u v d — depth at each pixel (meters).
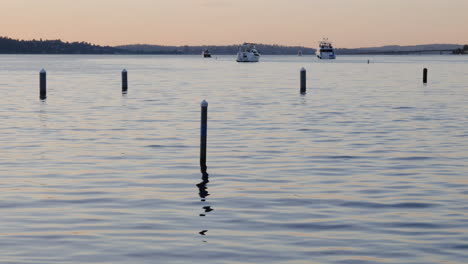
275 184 22.72
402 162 27.08
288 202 19.97
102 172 24.73
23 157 27.95
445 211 18.83
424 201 20.06
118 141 32.69
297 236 16.28
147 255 14.76
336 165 26.39
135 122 40.53
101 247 15.31
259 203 19.84
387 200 20.22
